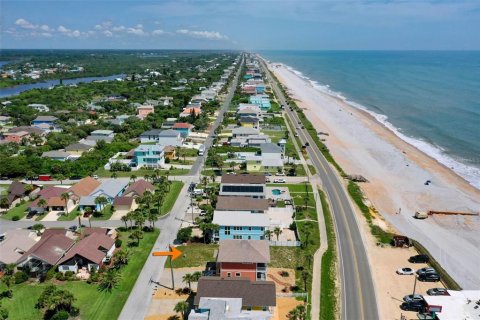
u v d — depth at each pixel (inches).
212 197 4313.5
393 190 5093.5
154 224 4005.9
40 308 2746.1
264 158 5620.1
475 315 2623.0
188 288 2987.2
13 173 5290.4
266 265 2923.2
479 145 6894.7
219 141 6919.3
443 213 4429.1
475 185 5260.8
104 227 3939.5
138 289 2974.9
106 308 2755.9
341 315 2726.4
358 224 4101.9
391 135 7647.6
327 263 3334.2
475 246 3782.0
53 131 7657.5
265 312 2370.8
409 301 2837.1
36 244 3351.4
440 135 7509.8
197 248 3560.5
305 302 2812.5
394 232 4001.0
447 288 3053.6
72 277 3097.9
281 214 4252.0
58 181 5206.7
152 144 6215.6
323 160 6107.3
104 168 5674.2
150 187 4709.6
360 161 6171.3
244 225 3545.8
